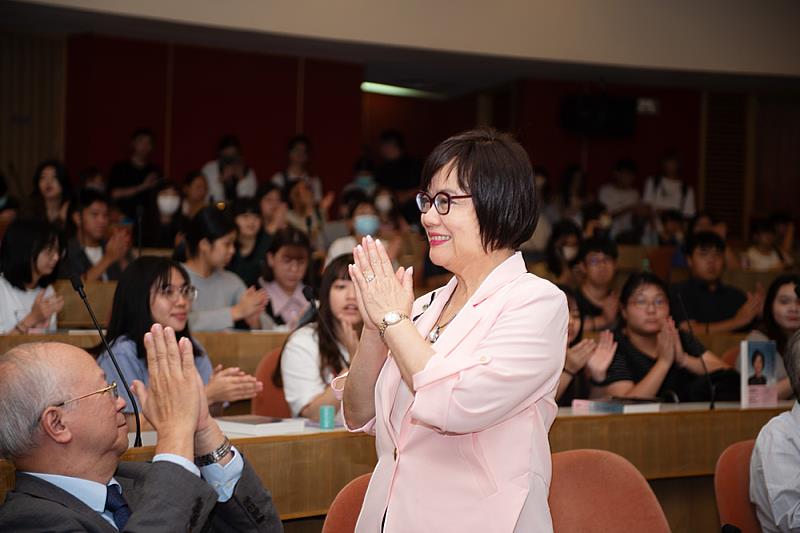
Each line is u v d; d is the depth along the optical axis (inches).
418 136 494.6
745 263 317.4
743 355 130.6
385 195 277.0
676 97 427.5
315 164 393.7
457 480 63.3
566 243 241.1
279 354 139.6
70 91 362.9
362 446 101.2
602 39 346.3
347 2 325.4
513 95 416.5
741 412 126.1
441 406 60.4
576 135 415.5
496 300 64.8
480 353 62.8
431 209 67.0
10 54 364.5
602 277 201.3
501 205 65.1
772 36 355.3
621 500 82.8
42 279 155.5
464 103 472.1
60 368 64.4
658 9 349.4
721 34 352.8
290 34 321.1
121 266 212.1
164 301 113.0
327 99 393.7
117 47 357.7
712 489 132.3
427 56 357.7
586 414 119.0
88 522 62.8
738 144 434.9
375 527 66.0
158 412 65.1
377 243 66.1
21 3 302.4
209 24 313.0
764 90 418.9
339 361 129.6
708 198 433.7
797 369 93.0
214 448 68.6
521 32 340.2
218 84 376.2
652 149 426.0
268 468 95.2
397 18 330.3
